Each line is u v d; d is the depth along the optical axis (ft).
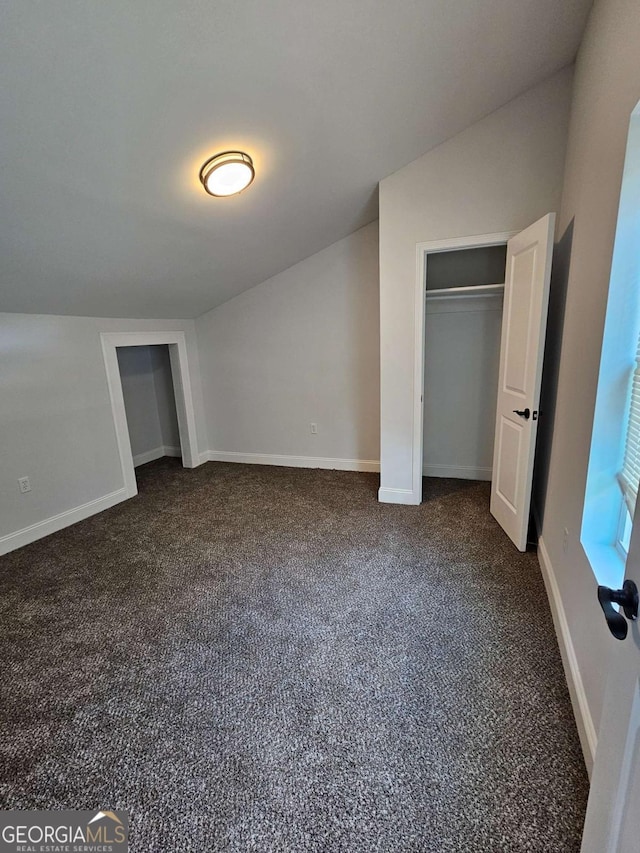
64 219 6.82
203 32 4.84
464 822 3.84
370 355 13.10
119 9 4.27
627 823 2.30
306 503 11.44
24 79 4.52
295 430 14.61
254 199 8.50
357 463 14.10
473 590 7.28
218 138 6.54
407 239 9.55
